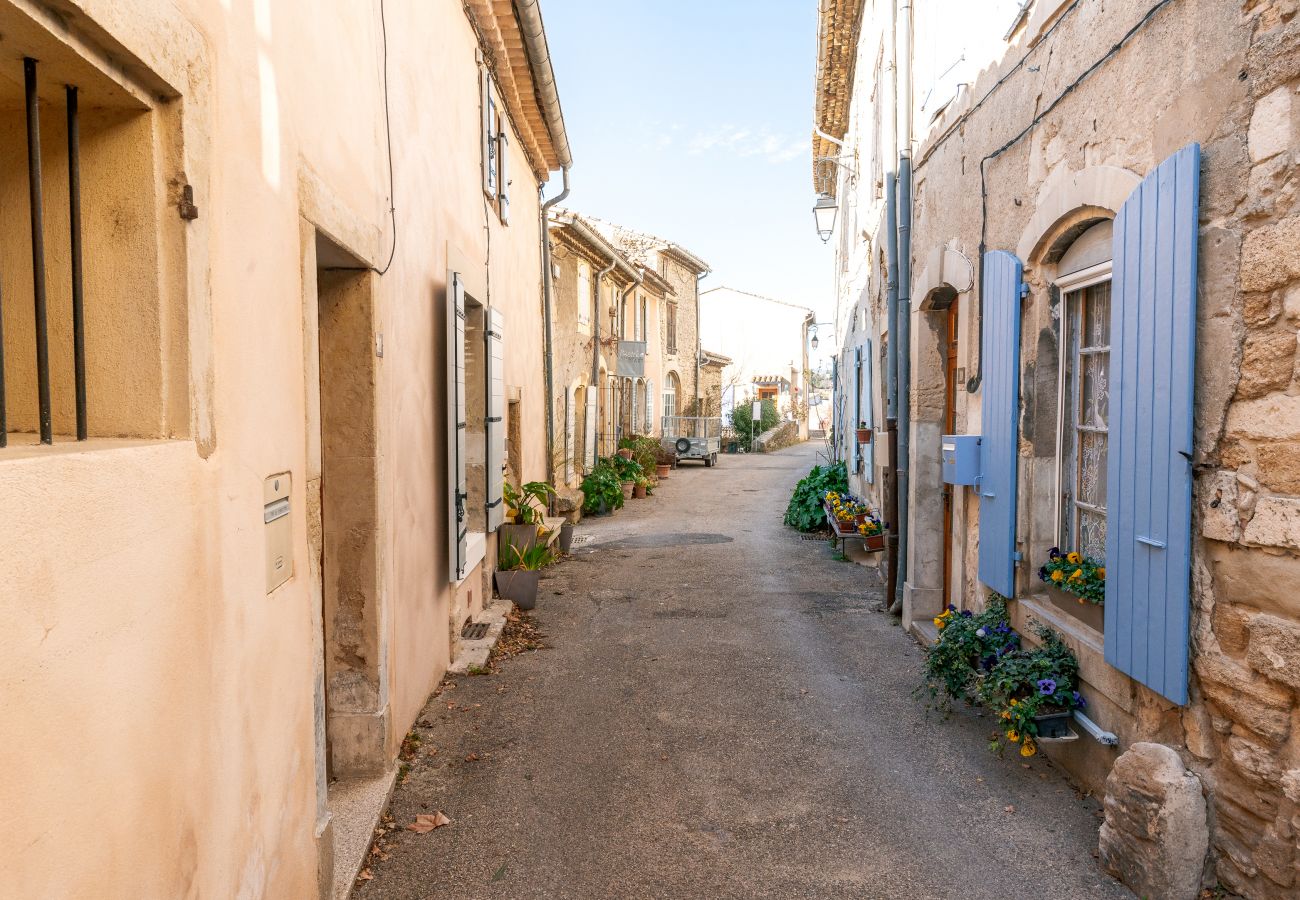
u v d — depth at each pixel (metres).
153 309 1.83
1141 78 3.24
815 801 3.76
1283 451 2.56
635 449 19.05
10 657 1.24
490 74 7.03
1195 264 2.85
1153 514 3.09
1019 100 4.45
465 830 3.51
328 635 3.77
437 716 4.73
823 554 10.14
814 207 11.18
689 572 9.09
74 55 1.53
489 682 5.34
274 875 2.34
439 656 5.25
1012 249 4.58
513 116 8.30
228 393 2.06
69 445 1.61
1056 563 4.09
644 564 9.58
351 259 3.49
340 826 3.36
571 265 14.16
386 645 3.89
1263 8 2.59
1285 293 2.55
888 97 7.25
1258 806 2.69
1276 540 2.57
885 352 8.42
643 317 23.09
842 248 15.29
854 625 6.77
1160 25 3.11
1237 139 2.70
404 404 4.34
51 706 1.33
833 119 14.58
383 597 3.83
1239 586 2.73
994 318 4.71
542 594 8.03
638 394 22.69
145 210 1.82
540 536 8.55
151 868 1.65
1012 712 3.76
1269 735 2.62
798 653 6.00
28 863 1.27
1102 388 3.96
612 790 3.87
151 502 1.66
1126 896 3.00
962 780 3.96
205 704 1.90
